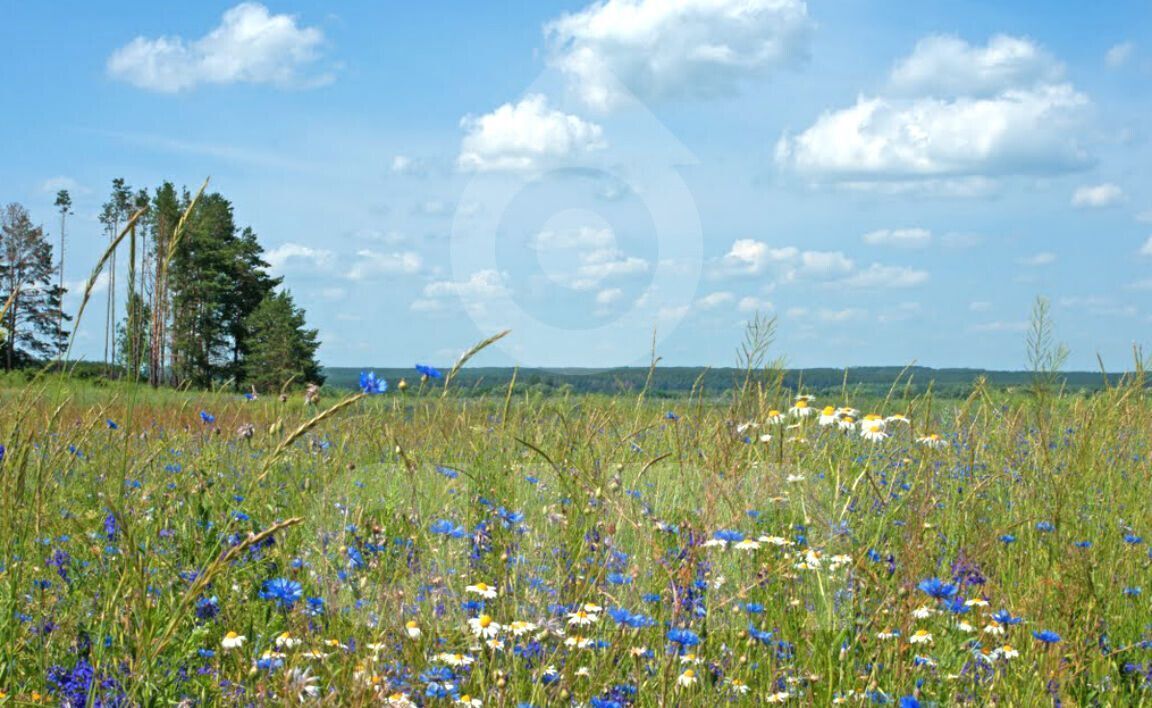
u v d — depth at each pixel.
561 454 4.21
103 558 3.30
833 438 4.98
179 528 3.74
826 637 3.25
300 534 3.81
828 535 3.75
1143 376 6.59
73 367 3.16
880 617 3.21
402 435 4.48
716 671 2.87
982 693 2.99
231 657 2.93
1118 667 3.38
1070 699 2.95
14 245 50.06
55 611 3.00
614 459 4.30
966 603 3.27
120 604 2.80
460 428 4.55
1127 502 5.50
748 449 4.12
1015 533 4.63
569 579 3.23
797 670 3.06
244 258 67.19
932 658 3.09
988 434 5.96
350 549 3.32
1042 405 6.08
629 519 3.42
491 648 2.78
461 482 4.16
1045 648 3.15
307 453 4.66
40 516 3.08
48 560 3.26
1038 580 3.71
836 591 3.51
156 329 50.91
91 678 2.57
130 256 2.41
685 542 3.26
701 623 3.06
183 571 3.33
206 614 3.07
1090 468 5.74
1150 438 6.53
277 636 2.97
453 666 2.80
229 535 3.51
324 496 4.03
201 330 63.88
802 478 4.02
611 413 4.75
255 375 61.06
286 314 63.38
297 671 2.29
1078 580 3.62
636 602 3.19
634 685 2.78
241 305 67.62
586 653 2.99
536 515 3.89
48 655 2.76
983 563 4.12
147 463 4.27
